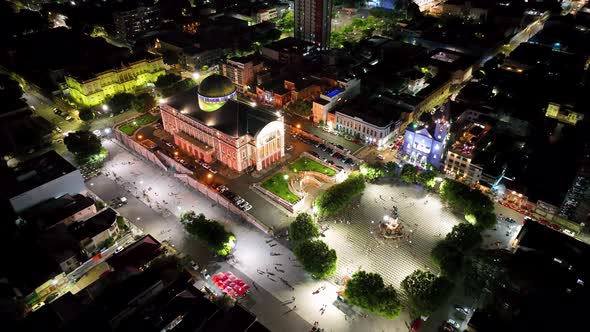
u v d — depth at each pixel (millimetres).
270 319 134875
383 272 150375
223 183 191250
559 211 167375
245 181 192625
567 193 174125
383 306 128875
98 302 128500
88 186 191000
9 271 139375
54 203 167250
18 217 161000
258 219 172250
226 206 178750
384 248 159250
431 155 196250
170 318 122062
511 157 194125
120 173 199625
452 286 135375
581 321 127375
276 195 180875
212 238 151375
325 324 133625
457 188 170625
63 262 142375
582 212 167250
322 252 142750
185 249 159250
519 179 182500
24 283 135625
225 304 134750
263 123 190875
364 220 171750
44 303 139125
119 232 162750
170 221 172000
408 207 178000
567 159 192625
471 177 187000
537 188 177125
